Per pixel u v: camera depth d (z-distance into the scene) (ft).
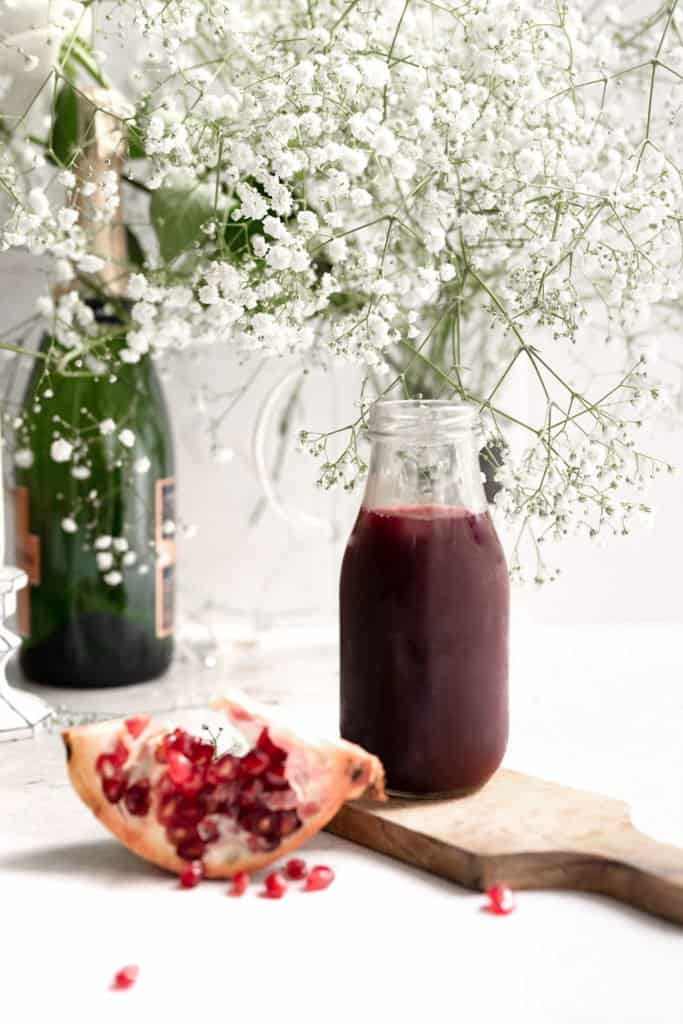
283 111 2.43
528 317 2.47
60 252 2.46
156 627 2.95
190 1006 1.82
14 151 2.71
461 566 2.20
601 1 2.92
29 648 2.93
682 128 2.62
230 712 2.13
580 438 3.08
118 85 2.95
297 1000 1.83
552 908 2.02
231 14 2.43
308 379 3.17
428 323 2.90
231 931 1.98
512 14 2.38
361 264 2.49
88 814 2.32
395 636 2.20
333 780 2.09
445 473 2.22
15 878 2.11
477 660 2.21
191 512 3.23
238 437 3.20
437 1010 1.81
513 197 2.41
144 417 2.89
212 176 2.61
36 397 2.61
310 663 3.07
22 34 2.62
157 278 2.63
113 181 2.44
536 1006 1.82
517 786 2.28
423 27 2.55
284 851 2.10
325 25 2.56
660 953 1.92
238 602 3.28
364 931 1.97
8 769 2.50
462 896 2.06
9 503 2.99
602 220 2.45
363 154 2.34
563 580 3.34
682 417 3.15
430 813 2.19
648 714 2.72
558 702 2.79
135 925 1.99
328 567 3.29
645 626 3.28
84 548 2.88
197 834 2.09
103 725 2.10
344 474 2.40
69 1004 1.83
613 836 2.10
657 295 2.40
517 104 2.42
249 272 2.55
